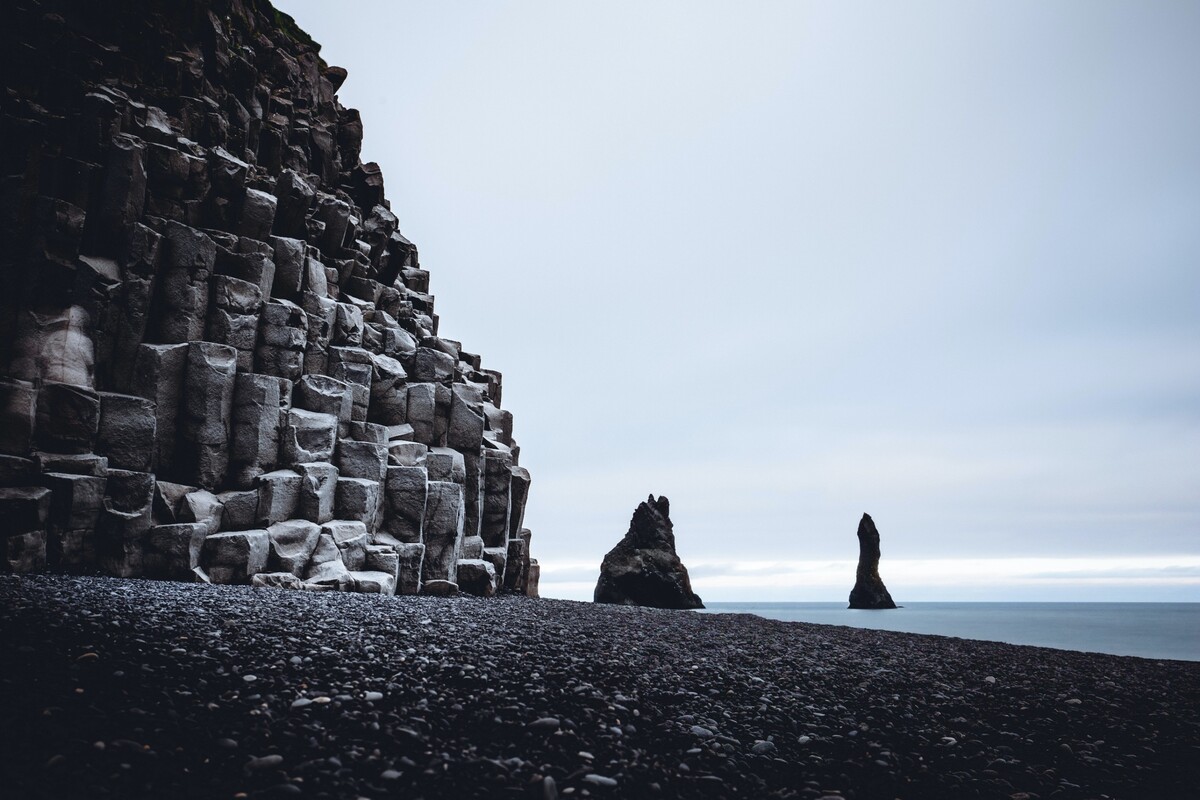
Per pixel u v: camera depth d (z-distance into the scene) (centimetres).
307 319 2505
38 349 1864
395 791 565
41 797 485
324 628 1105
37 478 1741
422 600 1856
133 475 1878
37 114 2048
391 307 3100
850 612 9569
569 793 603
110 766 544
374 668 884
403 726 693
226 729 640
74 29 2280
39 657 747
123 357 2034
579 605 2489
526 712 781
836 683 1194
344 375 2548
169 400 2075
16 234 1925
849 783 723
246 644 920
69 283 1967
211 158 2389
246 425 2172
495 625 1401
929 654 1781
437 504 2614
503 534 3094
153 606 1122
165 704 675
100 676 718
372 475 2422
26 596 1070
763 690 1065
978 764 815
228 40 2708
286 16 3300
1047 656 1988
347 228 2956
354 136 3281
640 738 770
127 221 2086
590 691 897
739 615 2881
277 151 2817
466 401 2966
